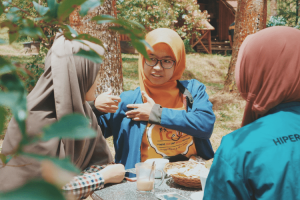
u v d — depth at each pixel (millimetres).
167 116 1875
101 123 2064
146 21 9820
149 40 1962
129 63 10594
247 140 883
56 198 227
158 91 2047
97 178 1543
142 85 2084
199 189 1580
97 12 4637
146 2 10000
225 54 16422
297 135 887
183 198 1433
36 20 374
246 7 6637
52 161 257
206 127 1906
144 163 1561
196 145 2057
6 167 1188
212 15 18844
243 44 1029
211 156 2102
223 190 860
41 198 221
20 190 222
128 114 1932
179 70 2070
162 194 1477
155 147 1951
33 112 1313
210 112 1975
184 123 1864
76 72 1400
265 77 944
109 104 1909
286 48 914
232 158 870
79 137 259
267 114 1007
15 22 376
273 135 880
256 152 848
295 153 847
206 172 1599
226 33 18297
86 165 1663
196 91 2111
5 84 305
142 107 1913
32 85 3395
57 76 1356
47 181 236
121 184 1646
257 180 827
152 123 1890
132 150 1932
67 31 394
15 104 291
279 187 805
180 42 2018
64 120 265
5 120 288
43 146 1235
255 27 6648
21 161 1175
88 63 1445
